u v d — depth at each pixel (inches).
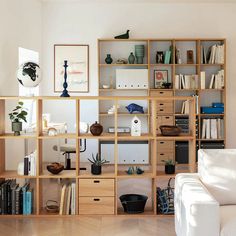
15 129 181.6
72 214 176.1
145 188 228.7
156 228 160.2
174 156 294.4
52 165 181.2
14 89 225.5
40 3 296.0
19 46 238.2
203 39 293.3
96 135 181.0
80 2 301.0
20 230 158.2
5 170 192.2
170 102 295.0
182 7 304.8
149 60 294.4
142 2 302.0
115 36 305.7
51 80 305.9
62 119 306.7
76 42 305.4
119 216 175.5
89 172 183.6
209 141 297.7
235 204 130.3
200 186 126.9
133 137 177.5
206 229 110.7
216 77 294.4
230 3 304.2
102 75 306.7
